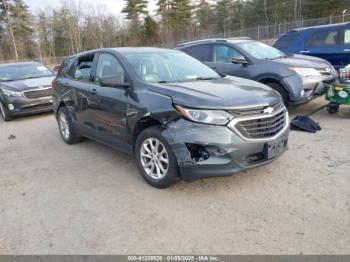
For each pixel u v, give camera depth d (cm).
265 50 774
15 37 5878
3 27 5831
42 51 6162
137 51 497
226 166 349
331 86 645
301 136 561
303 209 337
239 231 309
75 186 434
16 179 474
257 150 362
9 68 1039
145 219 341
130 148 448
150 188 410
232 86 414
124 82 442
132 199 385
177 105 365
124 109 432
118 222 340
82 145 618
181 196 384
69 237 320
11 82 944
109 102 461
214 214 340
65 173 482
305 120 605
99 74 507
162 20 5897
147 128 405
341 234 294
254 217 329
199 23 5834
